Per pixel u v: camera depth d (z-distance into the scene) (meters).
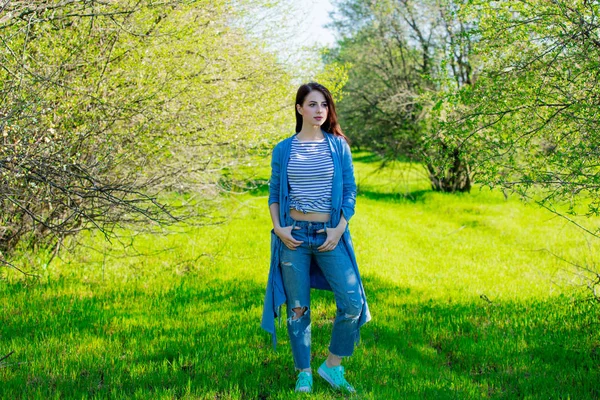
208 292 6.29
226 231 10.70
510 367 4.19
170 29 6.48
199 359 4.08
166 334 4.74
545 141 5.31
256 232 10.73
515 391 3.76
